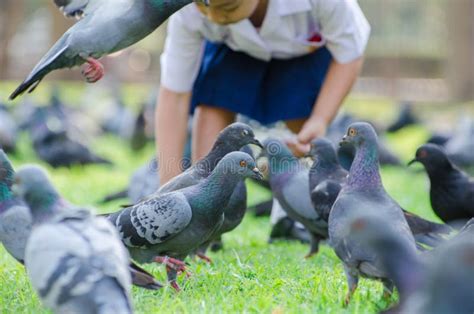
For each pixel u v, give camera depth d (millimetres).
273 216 11531
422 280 5504
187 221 7723
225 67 10953
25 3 44938
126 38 7777
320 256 10281
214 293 7621
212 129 11148
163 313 6812
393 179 18141
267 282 8070
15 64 41375
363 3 41844
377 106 34656
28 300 7461
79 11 7855
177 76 10617
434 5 41312
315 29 10539
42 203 6145
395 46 41438
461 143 18531
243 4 9250
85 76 7832
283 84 11109
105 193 16000
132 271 6469
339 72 10547
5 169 7699
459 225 11062
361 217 5957
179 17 10383
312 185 9758
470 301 5152
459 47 35062
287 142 10539
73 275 5574
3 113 22047
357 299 7137
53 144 19688
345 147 13172
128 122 24516
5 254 10023
